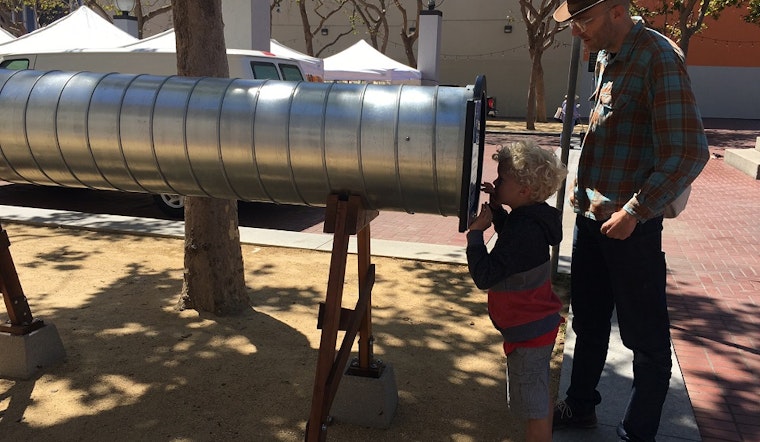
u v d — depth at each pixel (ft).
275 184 8.11
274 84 8.08
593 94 9.04
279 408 10.90
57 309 15.31
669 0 76.38
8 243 11.51
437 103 7.27
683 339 14.06
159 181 8.68
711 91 101.14
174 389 11.46
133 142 8.37
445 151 7.17
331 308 8.00
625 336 8.69
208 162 8.18
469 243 7.69
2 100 8.94
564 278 18.20
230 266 15.14
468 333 14.53
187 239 15.07
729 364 12.75
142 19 65.92
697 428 10.08
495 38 107.14
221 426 10.29
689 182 7.48
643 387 8.58
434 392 11.60
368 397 10.20
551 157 7.58
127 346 13.24
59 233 23.03
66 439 9.82
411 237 25.16
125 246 21.47
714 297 16.99
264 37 42.80
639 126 8.14
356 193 7.87
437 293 17.29
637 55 7.91
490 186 8.05
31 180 9.59
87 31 40.63
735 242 23.40
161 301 16.01
